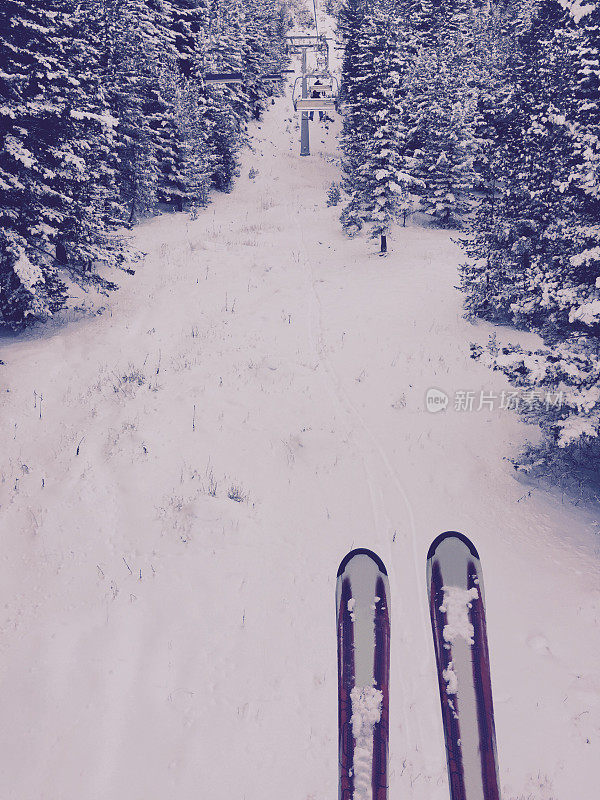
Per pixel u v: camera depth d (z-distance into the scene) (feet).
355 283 75.56
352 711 11.54
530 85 50.83
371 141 87.04
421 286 73.61
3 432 34.81
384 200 88.84
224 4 196.75
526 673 21.57
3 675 19.95
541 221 49.47
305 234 105.50
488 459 36.70
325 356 51.52
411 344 54.90
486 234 57.67
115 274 73.82
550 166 44.50
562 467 35.17
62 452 33.04
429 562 14.05
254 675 20.81
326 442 37.27
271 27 274.36
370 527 29.78
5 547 25.64
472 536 29.37
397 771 17.81
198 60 148.36
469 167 108.17
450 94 108.78
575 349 31.32
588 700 20.38
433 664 21.81
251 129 221.87
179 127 124.26
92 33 78.43
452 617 12.83
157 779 17.20
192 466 32.86
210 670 20.77
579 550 28.48
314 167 185.47
